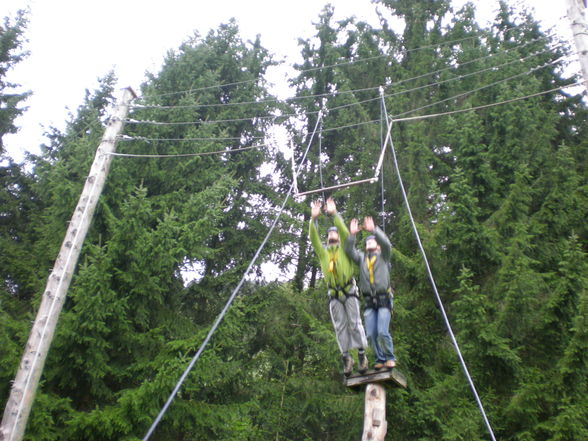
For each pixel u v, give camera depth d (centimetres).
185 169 1502
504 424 1098
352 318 723
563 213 1324
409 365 1300
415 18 1892
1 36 1833
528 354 1209
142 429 1116
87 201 1021
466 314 1134
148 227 1311
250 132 1853
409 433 1182
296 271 1914
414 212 1466
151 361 1195
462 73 1714
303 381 1425
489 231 1261
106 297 1142
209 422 1207
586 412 991
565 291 1088
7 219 1703
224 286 1670
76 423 1052
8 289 1478
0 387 1106
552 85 1833
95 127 1638
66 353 1143
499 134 1501
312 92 2061
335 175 1975
